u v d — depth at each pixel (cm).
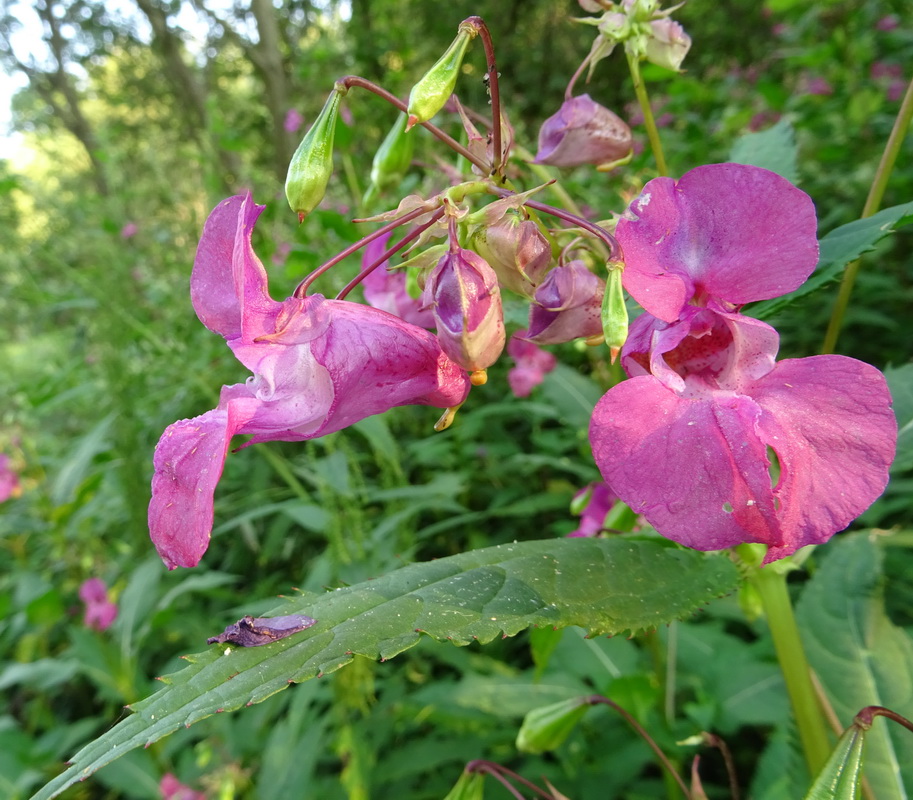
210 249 8
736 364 7
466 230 8
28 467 34
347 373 7
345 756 20
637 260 7
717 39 76
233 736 22
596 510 15
